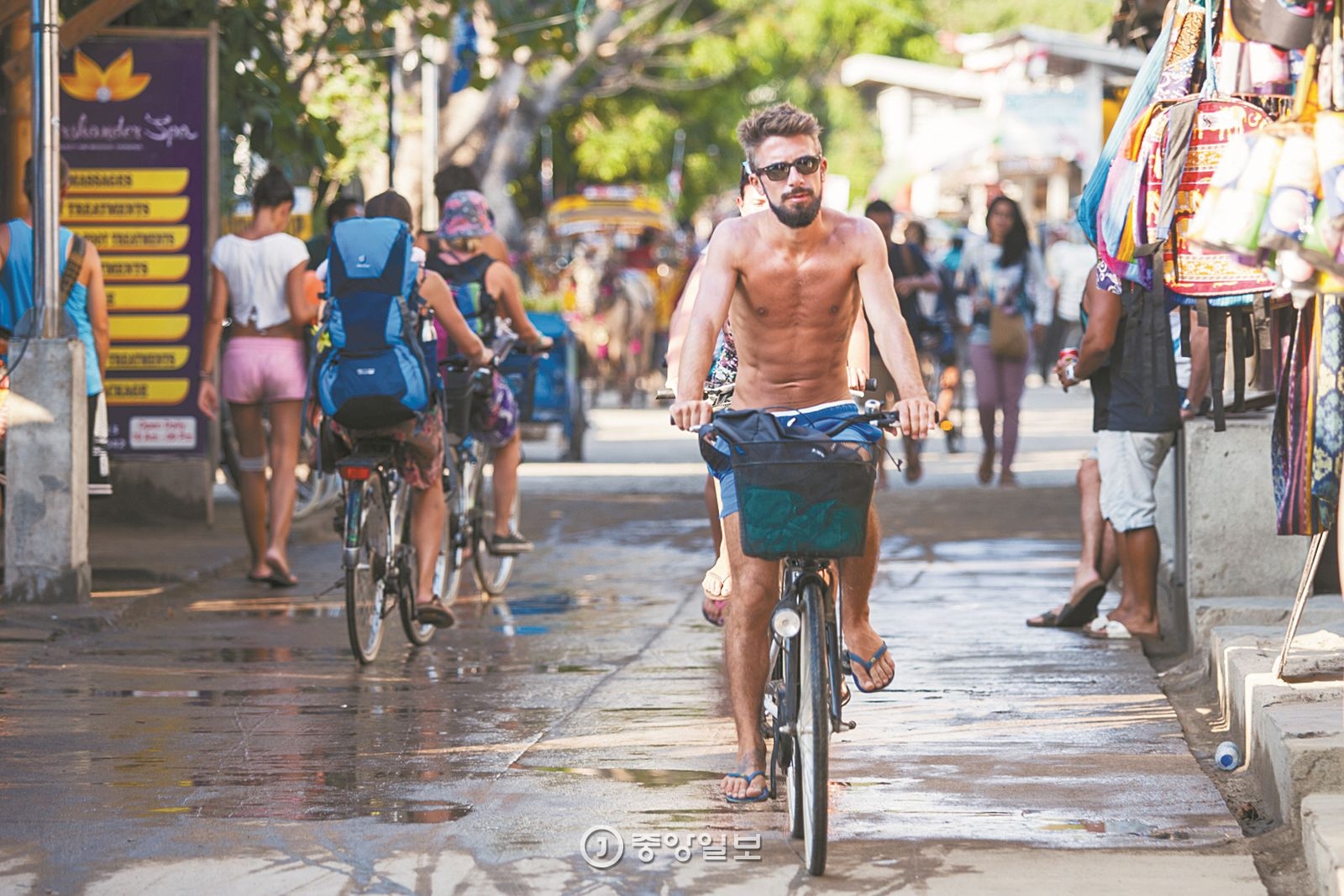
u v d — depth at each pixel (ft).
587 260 316.81
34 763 65.05
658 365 328.49
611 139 388.78
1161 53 74.64
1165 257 72.33
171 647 88.84
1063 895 49.60
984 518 141.79
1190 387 86.43
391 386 82.02
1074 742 67.10
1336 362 59.82
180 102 131.54
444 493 92.79
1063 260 300.40
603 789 61.11
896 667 82.28
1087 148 364.99
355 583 82.43
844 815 57.72
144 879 51.49
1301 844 53.11
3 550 107.55
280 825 56.90
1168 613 97.76
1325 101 52.80
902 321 55.16
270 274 106.22
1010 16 628.69
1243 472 82.43
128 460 132.26
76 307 98.07
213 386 106.63
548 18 179.73
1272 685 63.41
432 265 98.73
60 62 129.90
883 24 445.37
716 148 419.74
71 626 91.56
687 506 155.53
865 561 57.98
